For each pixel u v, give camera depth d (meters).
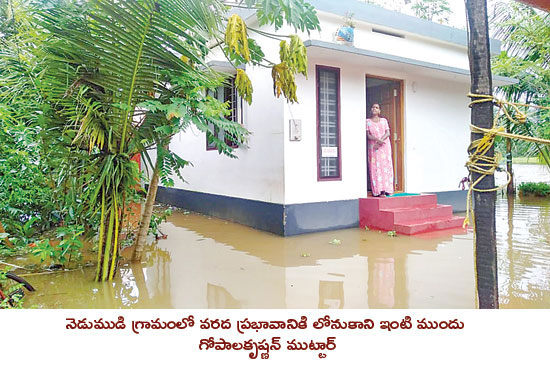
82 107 3.70
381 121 7.25
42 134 3.93
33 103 4.27
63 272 4.49
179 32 3.68
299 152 6.49
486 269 2.35
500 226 6.94
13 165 5.32
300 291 3.82
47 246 4.50
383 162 7.23
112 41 3.57
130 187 4.41
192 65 4.29
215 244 5.87
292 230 6.41
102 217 4.16
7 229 5.46
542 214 8.20
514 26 10.52
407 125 8.00
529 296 3.55
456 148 8.91
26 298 3.67
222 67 7.05
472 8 2.31
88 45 3.58
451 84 8.83
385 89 8.30
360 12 7.12
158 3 3.40
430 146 8.42
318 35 6.70
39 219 5.91
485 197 2.33
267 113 6.70
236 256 5.16
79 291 3.87
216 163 8.42
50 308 3.39
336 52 6.14
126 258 5.08
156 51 3.73
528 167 15.74
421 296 3.64
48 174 5.16
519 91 10.72
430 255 5.07
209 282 4.13
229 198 7.94
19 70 4.30
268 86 6.66
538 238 5.93
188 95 3.93
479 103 2.30
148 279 4.25
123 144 4.00
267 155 6.72
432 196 7.54
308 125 6.57
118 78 3.79
